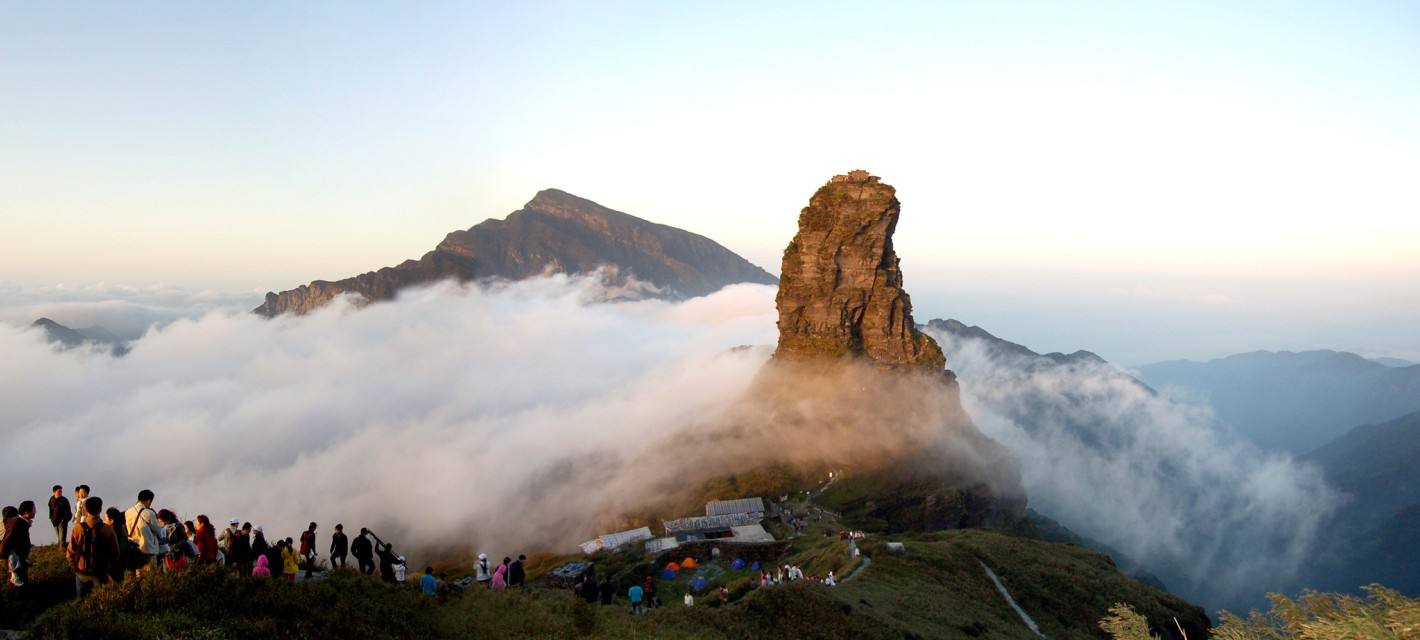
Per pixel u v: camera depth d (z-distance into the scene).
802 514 182.12
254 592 33.47
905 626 60.28
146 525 31.73
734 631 51.28
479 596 45.03
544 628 42.00
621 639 43.16
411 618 38.72
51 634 26.58
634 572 109.62
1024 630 72.69
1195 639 90.12
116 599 29.23
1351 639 26.36
